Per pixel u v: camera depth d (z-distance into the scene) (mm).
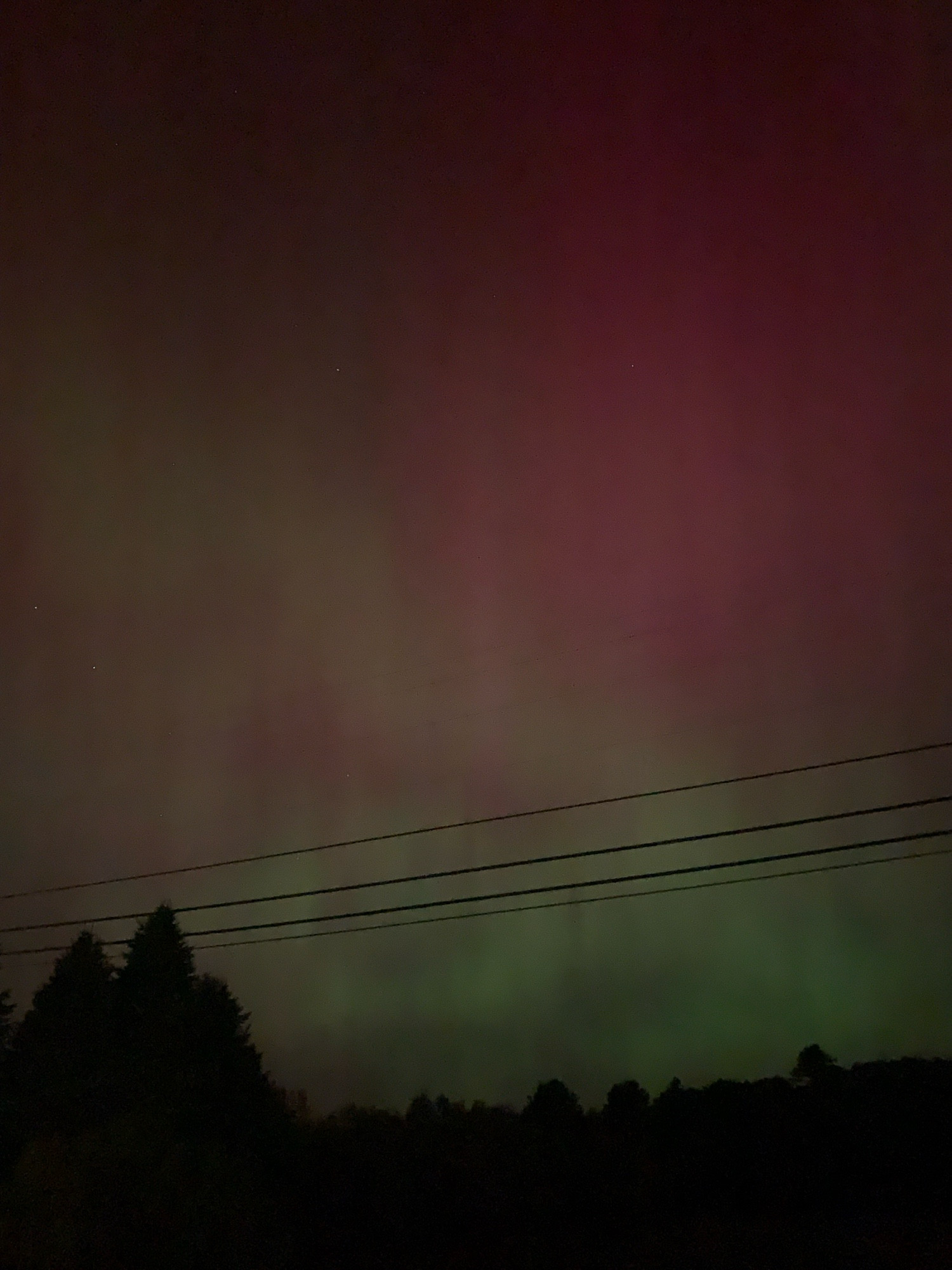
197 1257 18922
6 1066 27828
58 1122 25344
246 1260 20031
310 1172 27531
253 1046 32219
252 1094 30406
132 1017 30516
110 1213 18344
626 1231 25672
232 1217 20109
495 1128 29562
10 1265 16938
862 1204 27188
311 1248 23562
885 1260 20781
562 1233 25453
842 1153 30250
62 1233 17484
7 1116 25453
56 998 29859
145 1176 19484
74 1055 28062
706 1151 31359
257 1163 25953
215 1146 22953
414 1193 25828
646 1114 37094
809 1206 27703
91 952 31125
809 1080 34938
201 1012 31141
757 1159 30562
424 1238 25156
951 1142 29750
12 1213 17766
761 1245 22953
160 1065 28438
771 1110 32875
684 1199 29031
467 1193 26062
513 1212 26031
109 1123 22422
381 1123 30234
